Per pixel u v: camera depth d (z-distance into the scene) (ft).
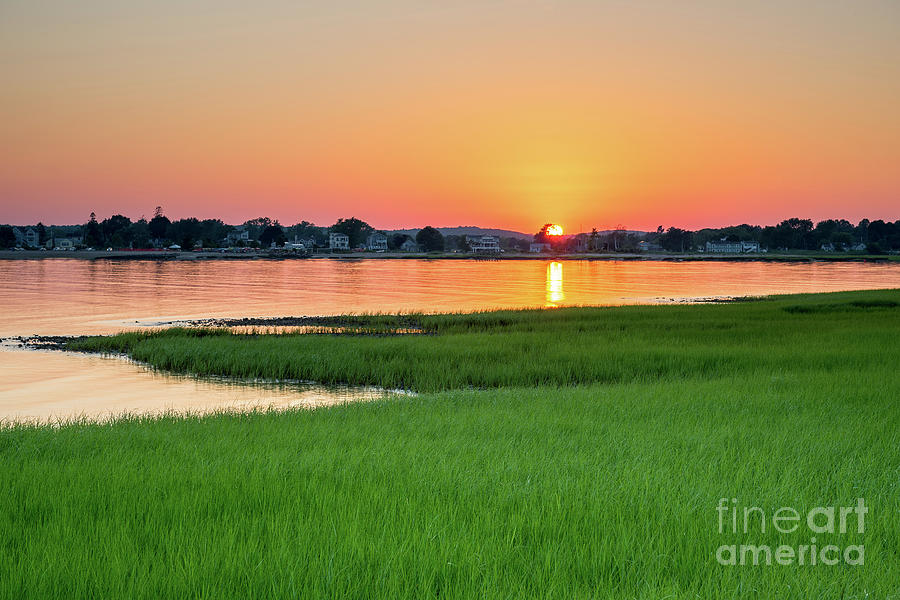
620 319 149.18
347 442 39.83
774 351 92.07
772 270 597.93
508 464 32.76
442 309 213.25
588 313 164.14
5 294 261.85
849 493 28.25
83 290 286.46
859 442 37.50
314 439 40.45
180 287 312.09
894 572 20.40
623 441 38.70
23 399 80.94
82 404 77.87
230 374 98.37
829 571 20.63
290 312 199.93
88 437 41.57
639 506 25.88
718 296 275.80
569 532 23.36
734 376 73.51
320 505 26.16
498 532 23.40
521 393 63.36
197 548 21.74
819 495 28.25
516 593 19.11
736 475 30.96
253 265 635.66
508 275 484.74
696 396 56.24
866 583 19.69
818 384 61.52
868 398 53.72
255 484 28.84
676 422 44.73
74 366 106.11
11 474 31.22
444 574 20.04
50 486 29.01
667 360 89.61
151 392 85.56
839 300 190.29
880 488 28.84
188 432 43.57
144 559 20.70
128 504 26.48
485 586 19.24
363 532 23.00
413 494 27.81
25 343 132.16
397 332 148.46
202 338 126.41
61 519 24.47
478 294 287.89
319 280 388.57
